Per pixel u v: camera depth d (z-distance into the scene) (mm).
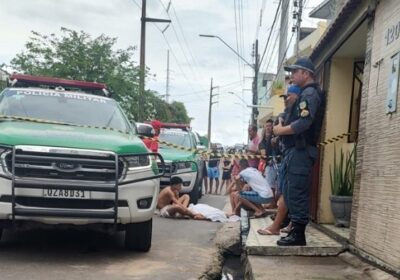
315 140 5980
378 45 5398
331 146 7836
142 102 20484
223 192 19531
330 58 7957
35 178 5422
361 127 5676
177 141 14602
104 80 19203
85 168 5562
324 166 7805
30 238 6883
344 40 7035
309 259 5664
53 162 5473
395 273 4449
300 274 4949
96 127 6520
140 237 6355
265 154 9992
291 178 5906
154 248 6910
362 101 5738
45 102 7012
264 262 5523
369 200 5238
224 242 7664
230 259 7375
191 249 7047
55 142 5543
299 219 5898
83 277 5164
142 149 6012
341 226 7273
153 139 9430
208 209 10391
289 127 5766
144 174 5902
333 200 7238
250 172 9680
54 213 5418
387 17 5188
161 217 10430
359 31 6617
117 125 6938
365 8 5875
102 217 5566
